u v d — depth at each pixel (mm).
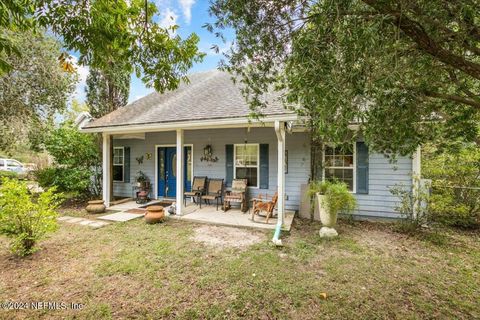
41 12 2377
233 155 8297
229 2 2262
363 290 3174
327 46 1907
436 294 3102
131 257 4195
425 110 2566
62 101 12031
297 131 7277
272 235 5414
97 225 6191
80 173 8812
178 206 6934
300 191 7379
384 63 1868
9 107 10930
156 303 2889
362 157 6793
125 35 2867
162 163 9609
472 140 2711
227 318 2631
